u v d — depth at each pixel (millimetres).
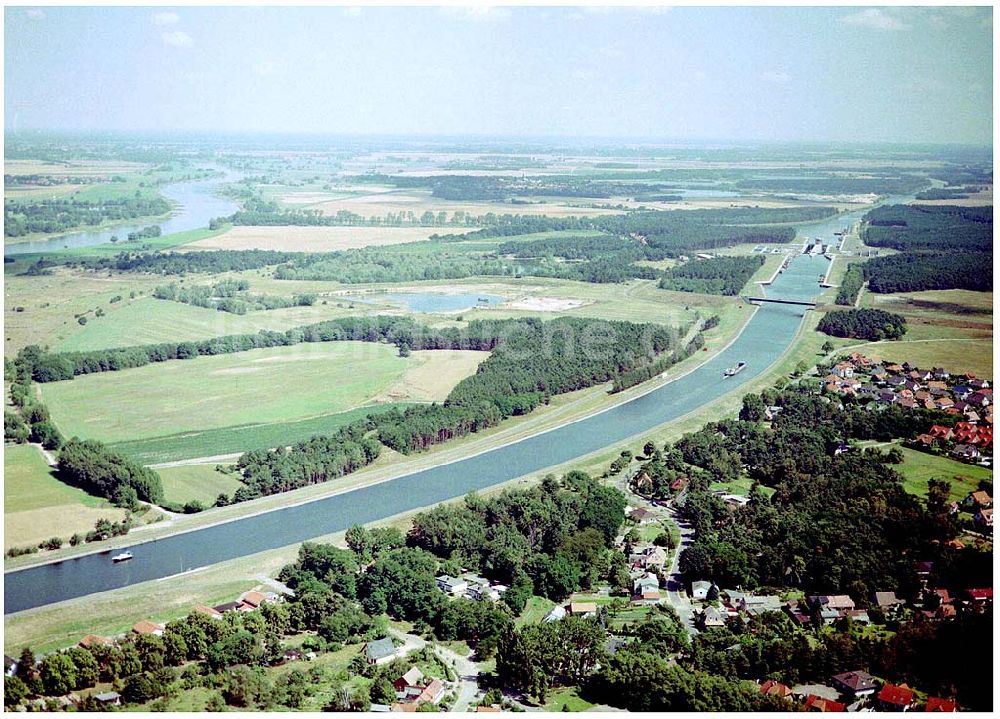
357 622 183375
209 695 161375
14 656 174625
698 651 169000
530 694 161375
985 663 166000
